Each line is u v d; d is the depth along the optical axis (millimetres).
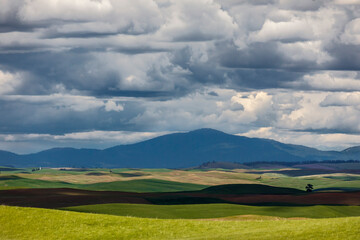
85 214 68312
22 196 169750
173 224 64375
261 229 59250
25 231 61125
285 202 172375
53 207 135250
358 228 52188
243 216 104125
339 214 129500
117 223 64500
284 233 53938
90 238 58906
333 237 49844
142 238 58500
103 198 163500
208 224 64625
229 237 54375
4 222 63594
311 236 51188
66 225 63219
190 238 56125
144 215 115438
